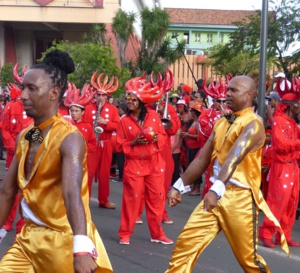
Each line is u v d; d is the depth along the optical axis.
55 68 3.42
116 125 9.55
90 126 9.34
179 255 4.76
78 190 3.15
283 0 20.33
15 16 34.62
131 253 7.00
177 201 5.04
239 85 4.91
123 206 7.39
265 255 6.96
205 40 67.94
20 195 3.50
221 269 6.38
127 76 21.91
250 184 4.81
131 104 7.20
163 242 7.46
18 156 3.51
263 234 7.35
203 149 5.05
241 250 4.76
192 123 12.13
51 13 34.41
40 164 3.34
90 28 35.00
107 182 9.76
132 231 7.44
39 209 3.39
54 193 3.37
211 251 7.16
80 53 21.53
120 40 26.19
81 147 3.31
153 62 25.80
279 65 21.08
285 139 6.95
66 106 9.12
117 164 14.10
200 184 11.84
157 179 7.30
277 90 7.09
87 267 2.96
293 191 7.20
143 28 25.84
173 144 10.38
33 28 37.66
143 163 7.25
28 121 8.20
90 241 3.03
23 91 3.36
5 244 7.31
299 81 7.12
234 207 4.75
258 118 4.90
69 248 3.40
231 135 4.83
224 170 4.55
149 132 7.05
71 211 3.09
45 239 3.41
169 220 8.75
